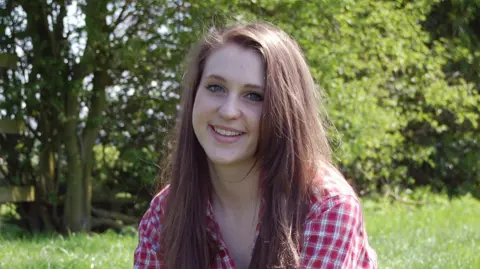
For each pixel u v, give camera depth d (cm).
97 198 778
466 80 1058
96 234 664
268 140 207
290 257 205
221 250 223
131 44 659
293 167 208
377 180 1002
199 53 219
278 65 205
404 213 847
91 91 690
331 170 221
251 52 206
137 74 721
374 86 820
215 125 209
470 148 1070
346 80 850
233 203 224
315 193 210
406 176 1040
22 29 694
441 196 992
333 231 206
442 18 1045
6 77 695
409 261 471
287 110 205
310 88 215
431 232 648
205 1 652
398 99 965
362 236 220
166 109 723
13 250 506
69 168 714
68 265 430
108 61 707
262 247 210
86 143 720
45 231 712
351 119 736
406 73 972
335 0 699
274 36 211
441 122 1057
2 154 713
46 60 681
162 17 659
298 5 697
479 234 631
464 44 1025
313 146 211
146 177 730
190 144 224
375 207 898
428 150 973
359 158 923
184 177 224
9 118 696
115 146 763
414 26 822
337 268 205
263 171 211
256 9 704
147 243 237
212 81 209
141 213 783
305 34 688
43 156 723
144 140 757
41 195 727
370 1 762
